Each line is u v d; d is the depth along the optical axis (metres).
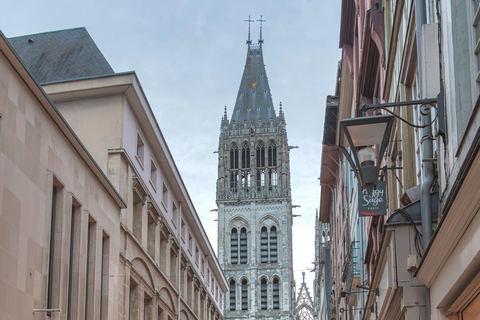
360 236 41.00
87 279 31.06
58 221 26.91
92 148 39.56
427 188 16.27
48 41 52.59
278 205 171.38
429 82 15.43
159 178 48.59
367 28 30.94
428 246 14.30
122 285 37.94
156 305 46.41
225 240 169.75
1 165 21.38
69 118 40.41
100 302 32.50
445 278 14.08
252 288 166.00
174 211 54.59
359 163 14.92
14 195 22.39
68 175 28.17
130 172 40.69
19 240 22.66
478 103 11.62
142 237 43.03
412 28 19.28
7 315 21.50
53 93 40.34
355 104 40.09
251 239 169.00
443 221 12.91
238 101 182.00
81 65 50.56
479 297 13.30
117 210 36.03
